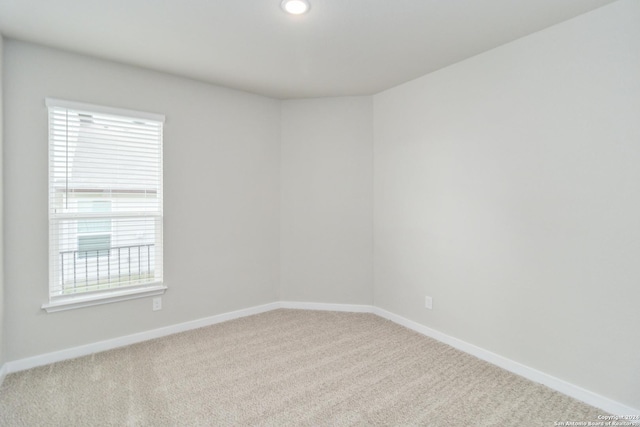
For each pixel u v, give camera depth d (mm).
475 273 2658
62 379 2285
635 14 1845
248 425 1853
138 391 2160
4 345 2324
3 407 1977
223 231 3357
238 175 3439
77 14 2020
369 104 3586
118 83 2729
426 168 3031
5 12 1993
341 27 2184
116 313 2787
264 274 3664
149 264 2947
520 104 2348
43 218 2457
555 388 2193
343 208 3662
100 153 2676
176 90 3025
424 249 3074
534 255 2295
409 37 2322
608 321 1975
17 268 2371
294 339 2971
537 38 2246
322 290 3740
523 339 2365
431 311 3027
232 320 3410
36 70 2406
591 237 2033
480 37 2324
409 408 2006
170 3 1907
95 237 2682
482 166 2590
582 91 2049
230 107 3367
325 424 1864
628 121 1882
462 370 2447
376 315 3570
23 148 2373
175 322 3092
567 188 2129
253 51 2533
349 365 2518
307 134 3697
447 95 2834
